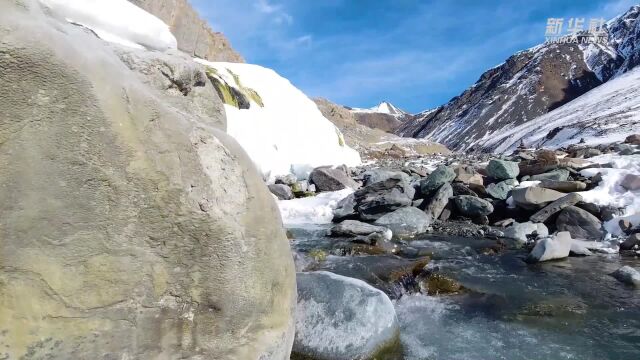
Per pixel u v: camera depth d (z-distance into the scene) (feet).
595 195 32.96
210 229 6.89
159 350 6.73
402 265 22.93
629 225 29.25
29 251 5.84
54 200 5.90
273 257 7.85
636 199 31.48
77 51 6.12
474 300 19.25
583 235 30.30
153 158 6.50
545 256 25.43
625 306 18.40
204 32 96.07
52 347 6.01
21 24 5.68
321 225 36.83
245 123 54.65
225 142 7.69
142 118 6.51
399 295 19.84
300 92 82.84
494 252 27.96
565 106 411.54
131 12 25.93
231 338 7.28
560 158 43.55
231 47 112.06
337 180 48.37
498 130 490.08
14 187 5.72
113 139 6.16
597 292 20.17
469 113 576.20
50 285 5.96
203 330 7.05
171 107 7.45
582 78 565.53
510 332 15.94
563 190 35.27
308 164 56.70
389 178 38.60
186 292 6.86
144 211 6.45
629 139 66.18
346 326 13.42
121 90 6.40
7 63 5.53
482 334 15.76
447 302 19.04
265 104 69.97
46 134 5.81
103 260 6.24
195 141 7.05
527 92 547.49
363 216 36.58
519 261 25.86
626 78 400.67
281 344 7.82
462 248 29.07
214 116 10.03
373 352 13.33
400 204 35.99
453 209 38.01
